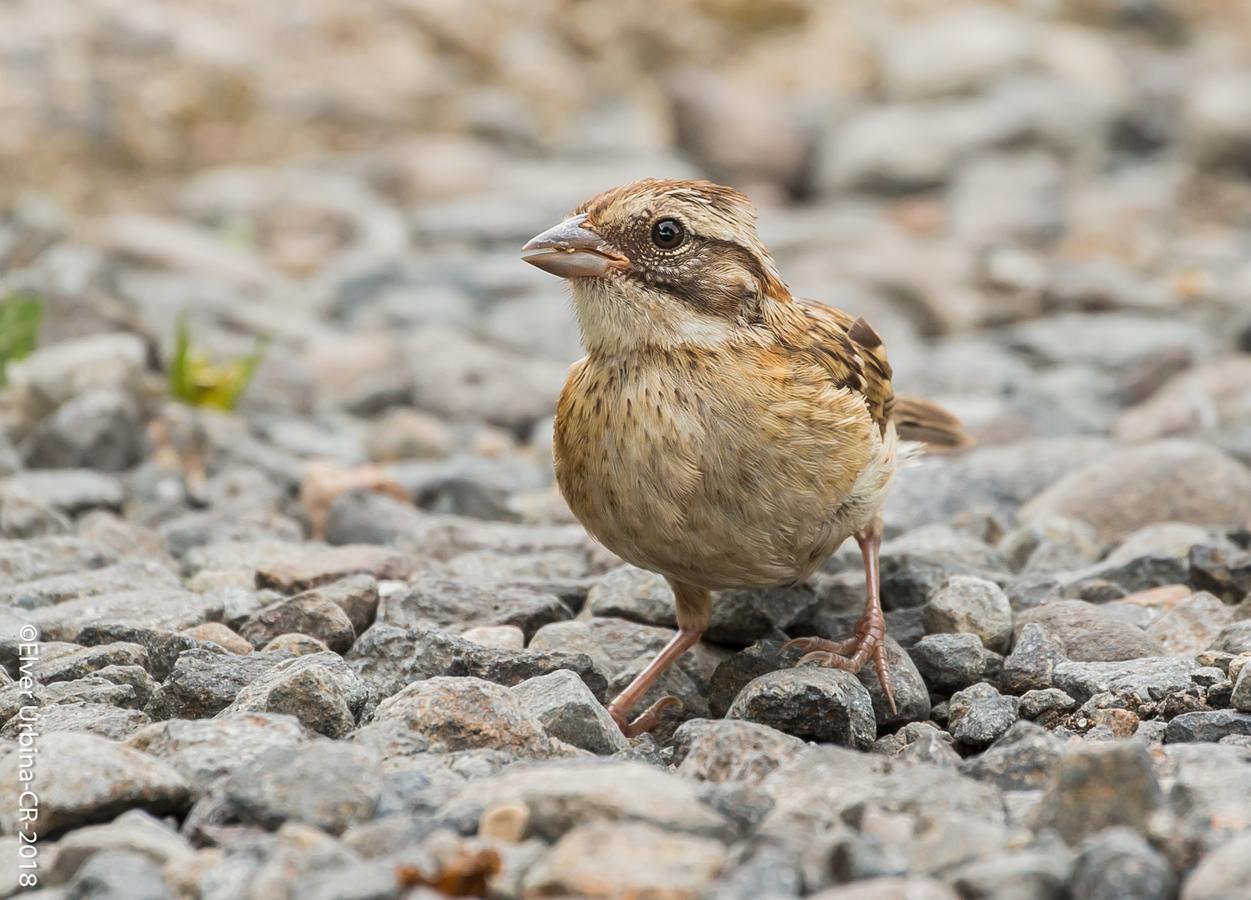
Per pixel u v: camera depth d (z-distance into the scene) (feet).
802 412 27.02
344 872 18.61
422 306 60.85
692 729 24.86
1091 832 19.95
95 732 24.81
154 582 33.45
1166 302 62.44
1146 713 26.40
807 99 94.99
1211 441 42.47
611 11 98.73
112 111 78.64
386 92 86.74
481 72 92.94
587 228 27.71
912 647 29.78
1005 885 18.06
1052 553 35.45
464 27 93.09
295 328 57.31
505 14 96.73
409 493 42.11
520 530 38.14
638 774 20.88
